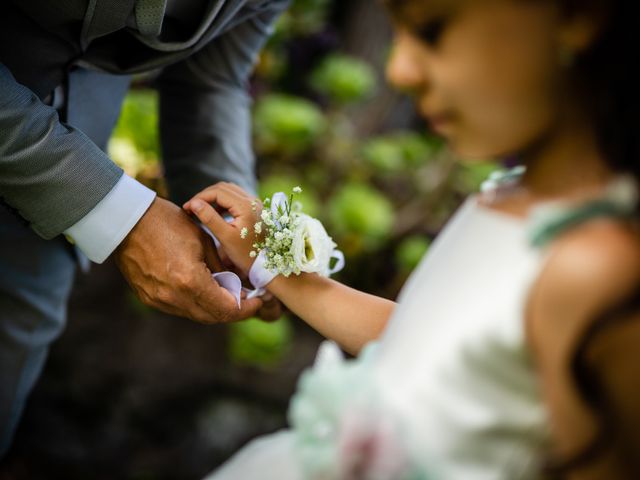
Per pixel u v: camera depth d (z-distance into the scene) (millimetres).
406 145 1901
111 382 1751
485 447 509
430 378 517
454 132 525
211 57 971
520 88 489
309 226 736
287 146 1794
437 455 515
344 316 725
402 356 537
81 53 849
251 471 601
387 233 1884
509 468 507
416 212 2006
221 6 826
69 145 787
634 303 444
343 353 1796
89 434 1682
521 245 502
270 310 861
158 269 800
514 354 492
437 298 532
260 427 1812
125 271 826
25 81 840
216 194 795
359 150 1979
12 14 819
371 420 532
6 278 958
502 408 502
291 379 1860
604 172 496
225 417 1799
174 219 811
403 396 526
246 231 763
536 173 521
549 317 467
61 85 875
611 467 470
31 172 782
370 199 1749
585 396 461
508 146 515
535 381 497
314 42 2100
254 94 1822
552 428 485
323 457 549
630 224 465
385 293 1965
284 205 777
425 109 527
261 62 1769
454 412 509
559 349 464
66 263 1004
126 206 799
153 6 789
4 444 1061
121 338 1794
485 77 490
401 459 522
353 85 1848
